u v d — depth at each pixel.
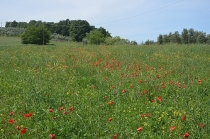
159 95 7.72
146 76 9.34
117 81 8.85
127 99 7.30
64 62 13.45
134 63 13.38
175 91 8.07
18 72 10.91
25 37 59.16
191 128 5.16
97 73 11.06
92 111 6.01
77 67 11.98
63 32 99.94
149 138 4.86
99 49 21.75
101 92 7.85
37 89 7.41
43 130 5.05
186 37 47.84
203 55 16.78
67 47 25.73
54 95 7.21
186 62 13.64
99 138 4.75
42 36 60.09
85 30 89.12
